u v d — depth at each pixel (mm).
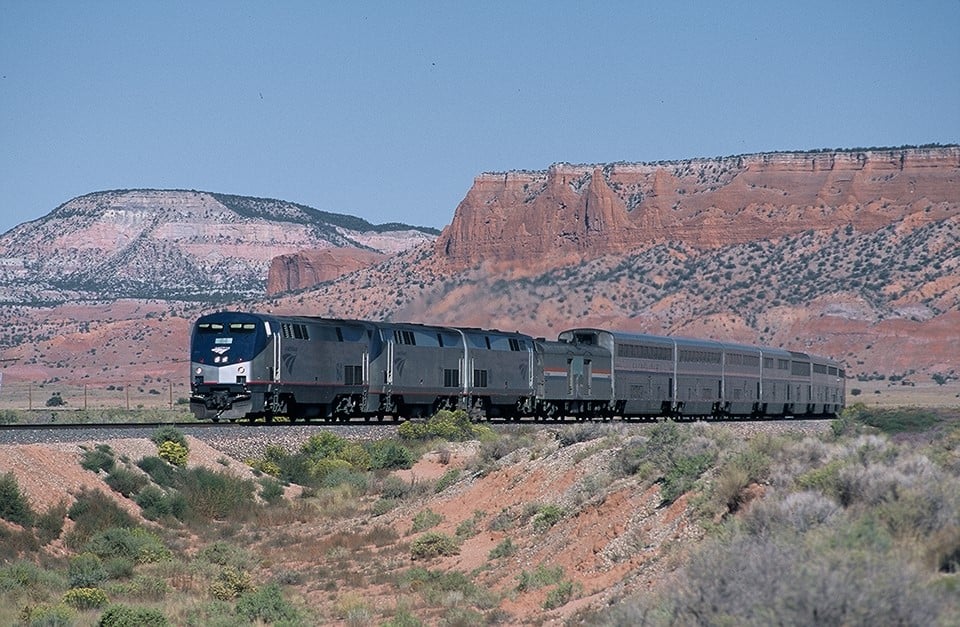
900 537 46156
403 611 67938
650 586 57281
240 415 115938
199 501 102375
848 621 36656
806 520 50969
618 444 89688
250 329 115938
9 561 78000
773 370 180125
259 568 85938
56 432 107125
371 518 101938
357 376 129125
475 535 87625
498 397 146500
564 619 58719
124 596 73812
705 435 83125
